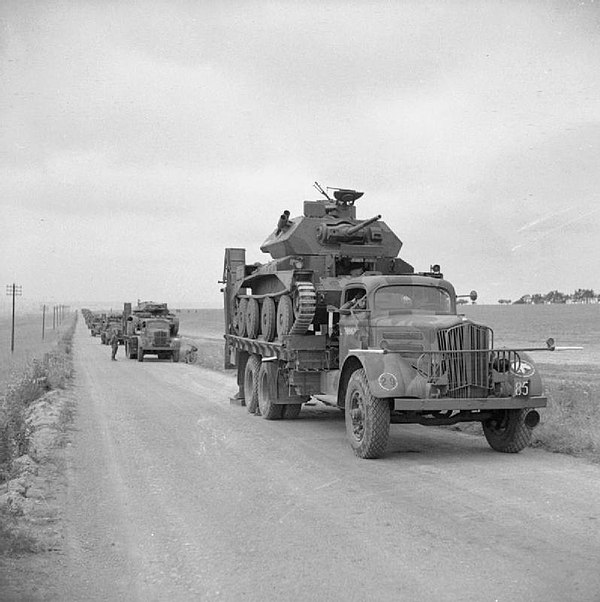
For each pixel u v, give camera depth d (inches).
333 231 542.3
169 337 1375.5
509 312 5378.9
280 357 514.3
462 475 335.0
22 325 3127.5
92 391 759.1
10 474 329.1
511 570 205.2
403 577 202.4
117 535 247.6
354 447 390.6
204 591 195.9
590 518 257.0
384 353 379.6
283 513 272.5
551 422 445.1
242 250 730.2
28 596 188.9
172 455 394.3
